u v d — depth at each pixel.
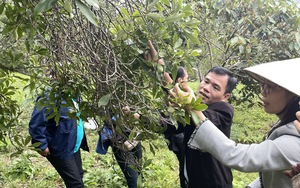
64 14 1.58
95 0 1.18
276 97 1.69
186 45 1.90
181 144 2.70
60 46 1.63
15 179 4.50
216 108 2.18
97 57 1.60
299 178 1.59
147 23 1.60
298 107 1.65
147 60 1.71
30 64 1.85
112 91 1.68
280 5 3.66
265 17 3.63
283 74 1.62
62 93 1.82
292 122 1.66
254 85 3.73
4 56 1.70
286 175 1.60
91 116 1.86
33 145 1.94
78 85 1.76
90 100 1.83
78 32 1.62
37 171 4.79
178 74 2.05
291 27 3.68
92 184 4.34
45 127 2.91
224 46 3.79
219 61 3.81
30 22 1.46
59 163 3.06
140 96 1.72
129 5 1.65
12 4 1.67
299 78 1.59
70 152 3.08
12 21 1.50
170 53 1.71
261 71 1.65
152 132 1.84
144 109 1.76
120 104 1.67
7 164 4.87
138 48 1.66
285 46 3.65
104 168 4.95
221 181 2.23
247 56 3.52
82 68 1.72
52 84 1.80
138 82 1.79
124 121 1.76
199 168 2.21
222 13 3.74
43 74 1.94
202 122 1.68
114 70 1.66
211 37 3.72
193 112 1.65
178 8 1.65
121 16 1.64
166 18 1.58
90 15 1.16
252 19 3.69
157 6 1.61
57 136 2.97
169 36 1.72
